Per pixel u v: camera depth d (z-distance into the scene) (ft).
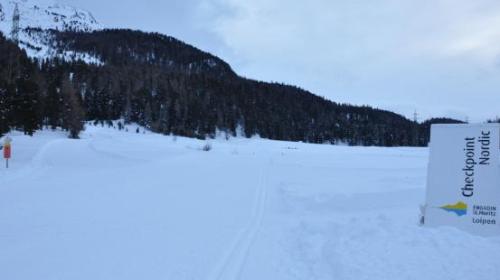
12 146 109.19
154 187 44.60
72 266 18.35
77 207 32.22
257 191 42.57
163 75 512.63
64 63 515.50
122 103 420.36
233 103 454.40
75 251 20.59
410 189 36.58
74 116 239.30
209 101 437.99
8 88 192.75
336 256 18.49
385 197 33.63
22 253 20.21
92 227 25.75
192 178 53.78
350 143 432.25
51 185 45.01
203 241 22.81
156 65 649.20
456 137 22.71
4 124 170.40
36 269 17.94
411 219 24.81
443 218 22.48
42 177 53.01
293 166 75.36
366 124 451.12
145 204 34.17
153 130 368.89
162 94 429.79
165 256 19.94
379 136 430.20
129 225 26.45
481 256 16.99
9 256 19.75
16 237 23.16
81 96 404.36
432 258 17.08
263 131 411.34
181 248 21.36
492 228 21.63
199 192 41.47
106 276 17.13
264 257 19.84
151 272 17.69
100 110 412.36
